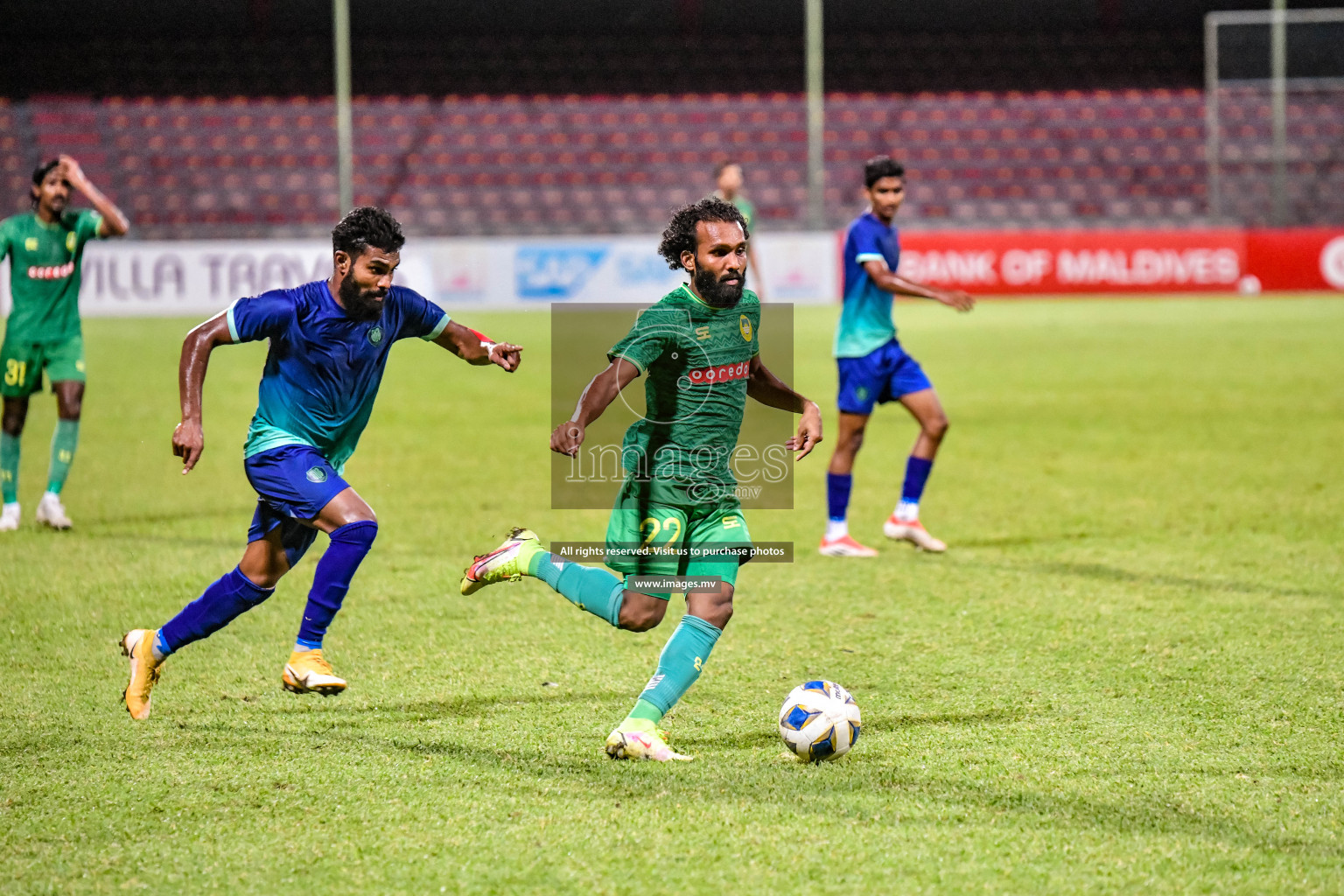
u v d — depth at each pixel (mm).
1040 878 11570
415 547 26656
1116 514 29656
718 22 120938
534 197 102188
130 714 16125
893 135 109750
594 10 119938
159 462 37031
